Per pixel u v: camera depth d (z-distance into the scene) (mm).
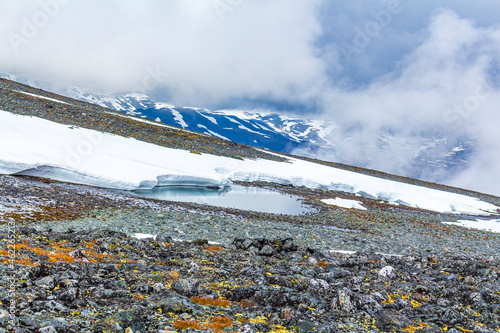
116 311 7676
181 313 8328
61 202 30812
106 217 27672
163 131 96750
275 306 9789
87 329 6574
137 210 32594
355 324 9094
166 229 25328
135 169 53000
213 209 40625
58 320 6664
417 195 97812
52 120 66375
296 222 39812
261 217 39812
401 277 14680
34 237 14773
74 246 13852
